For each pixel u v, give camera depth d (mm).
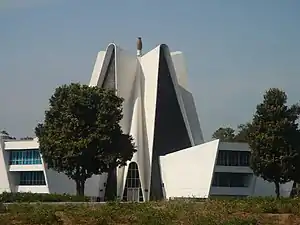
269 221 34250
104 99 69188
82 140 65812
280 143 70812
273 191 85125
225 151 83062
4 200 55469
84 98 67812
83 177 69125
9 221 33219
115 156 67688
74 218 33969
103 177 86562
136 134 87750
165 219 33625
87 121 67812
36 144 86438
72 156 65562
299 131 72062
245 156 84000
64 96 69125
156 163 86312
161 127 87688
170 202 44094
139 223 32500
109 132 67812
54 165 68125
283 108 72375
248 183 84562
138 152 86438
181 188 78438
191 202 43438
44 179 86375
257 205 40156
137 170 85938
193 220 33031
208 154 76188
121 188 85875
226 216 35438
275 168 70875
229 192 83000
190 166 78000
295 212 37656
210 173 75562
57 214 35875
